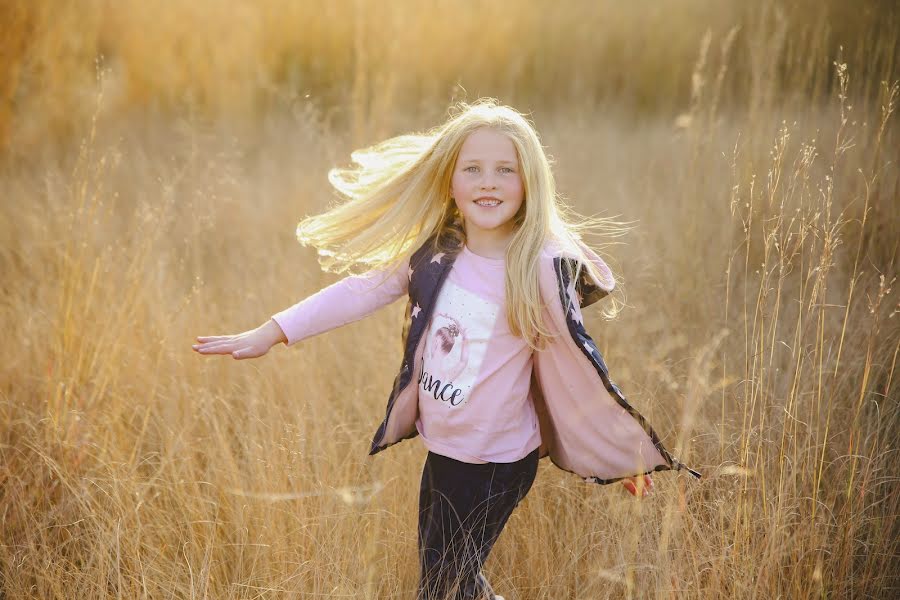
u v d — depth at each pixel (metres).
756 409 3.38
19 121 6.66
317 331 2.78
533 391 2.85
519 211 2.74
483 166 2.62
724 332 3.05
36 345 3.89
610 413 2.64
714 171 4.89
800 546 2.80
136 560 2.82
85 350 3.70
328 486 3.12
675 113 8.52
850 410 3.25
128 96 8.21
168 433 3.44
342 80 8.37
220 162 6.23
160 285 4.27
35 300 4.44
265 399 3.73
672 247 4.58
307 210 5.53
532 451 2.74
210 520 3.07
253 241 5.21
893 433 3.31
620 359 3.93
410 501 3.18
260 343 2.73
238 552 2.97
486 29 9.37
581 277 2.65
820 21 5.51
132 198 5.81
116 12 8.48
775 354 3.70
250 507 3.09
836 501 3.06
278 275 4.70
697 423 3.33
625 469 2.73
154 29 8.51
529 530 3.10
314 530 2.96
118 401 3.58
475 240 2.71
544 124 7.88
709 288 4.21
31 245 4.73
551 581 2.94
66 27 7.26
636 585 2.78
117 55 8.41
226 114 7.62
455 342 2.60
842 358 3.59
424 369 2.66
